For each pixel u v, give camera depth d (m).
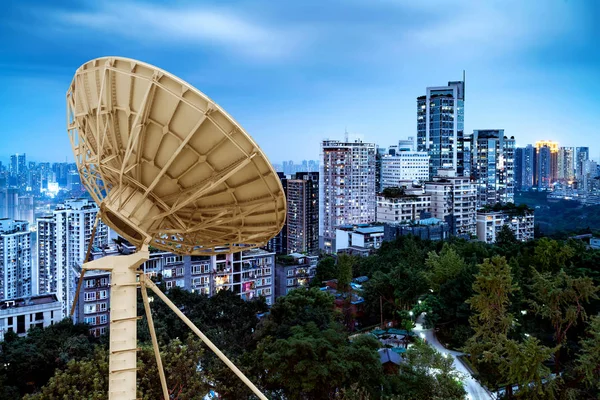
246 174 18.89
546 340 66.69
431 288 83.81
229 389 45.84
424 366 52.22
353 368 49.16
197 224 20.78
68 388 38.09
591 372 47.88
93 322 87.12
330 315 68.12
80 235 169.75
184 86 16.34
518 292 69.81
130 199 19.47
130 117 17.75
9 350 59.56
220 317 75.88
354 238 164.50
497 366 53.78
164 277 97.75
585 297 59.44
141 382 40.81
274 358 48.59
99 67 17.80
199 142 17.72
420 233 158.88
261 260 110.12
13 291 181.12
